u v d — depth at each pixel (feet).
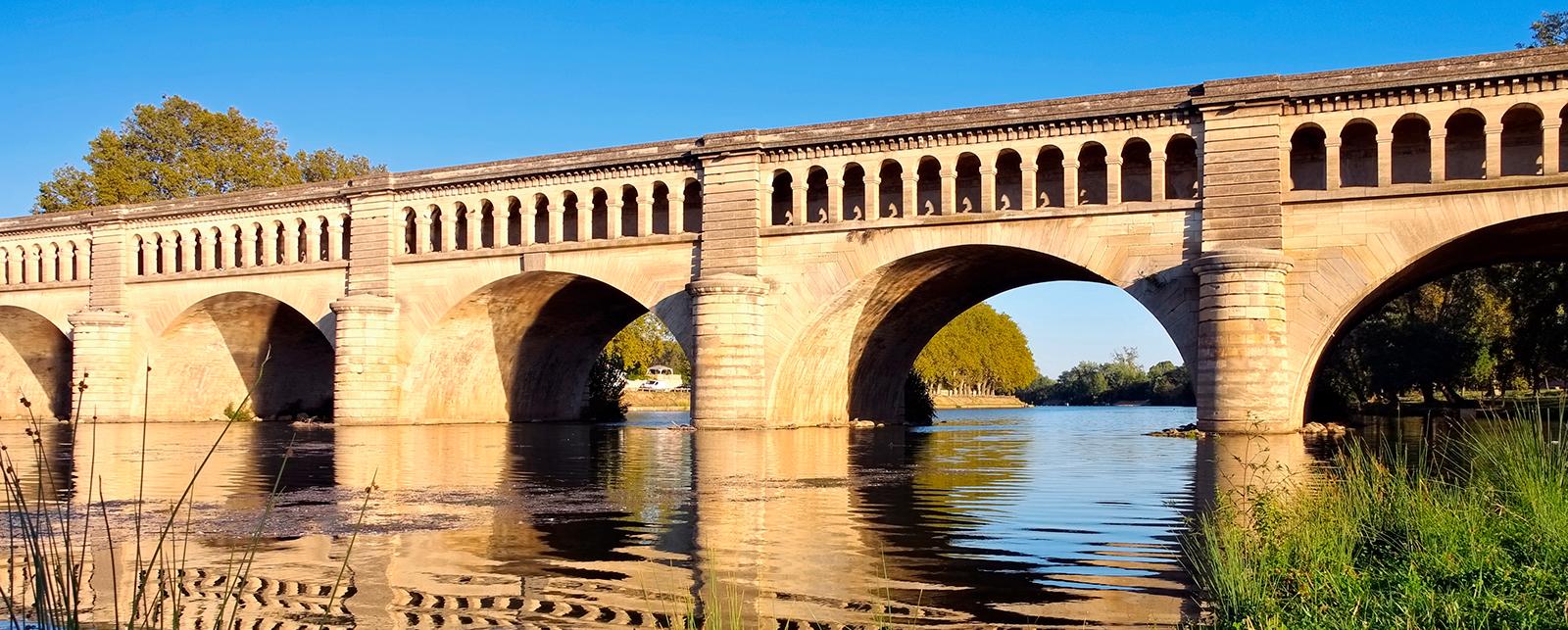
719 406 159.53
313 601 41.57
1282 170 136.87
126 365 215.31
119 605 40.73
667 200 182.29
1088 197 158.71
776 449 122.42
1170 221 140.56
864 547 52.54
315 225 201.57
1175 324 139.44
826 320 162.91
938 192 170.81
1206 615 38.73
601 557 50.19
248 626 37.86
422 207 189.88
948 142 153.17
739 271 162.50
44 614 27.86
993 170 151.02
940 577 45.44
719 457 109.50
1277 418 131.44
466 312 188.85
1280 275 132.67
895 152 156.15
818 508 66.95
